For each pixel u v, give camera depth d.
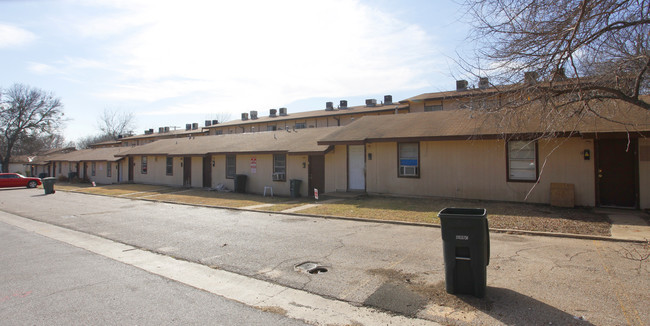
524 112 6.90
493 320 4.20
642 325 3.97
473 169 14.07
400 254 7.12
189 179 26.33
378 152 16.25
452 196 14.48
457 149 14.39
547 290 5.03
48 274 6.46
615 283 5.20
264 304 4.99
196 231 10.20
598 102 7.16
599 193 11.88
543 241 7.80
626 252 6.74
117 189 26.52
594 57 6.39
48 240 9.58
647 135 10.22
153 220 12.38
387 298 4.98
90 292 5.52
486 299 4.79
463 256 4.92
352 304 4.87
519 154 13.23
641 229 8.52
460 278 4.94
